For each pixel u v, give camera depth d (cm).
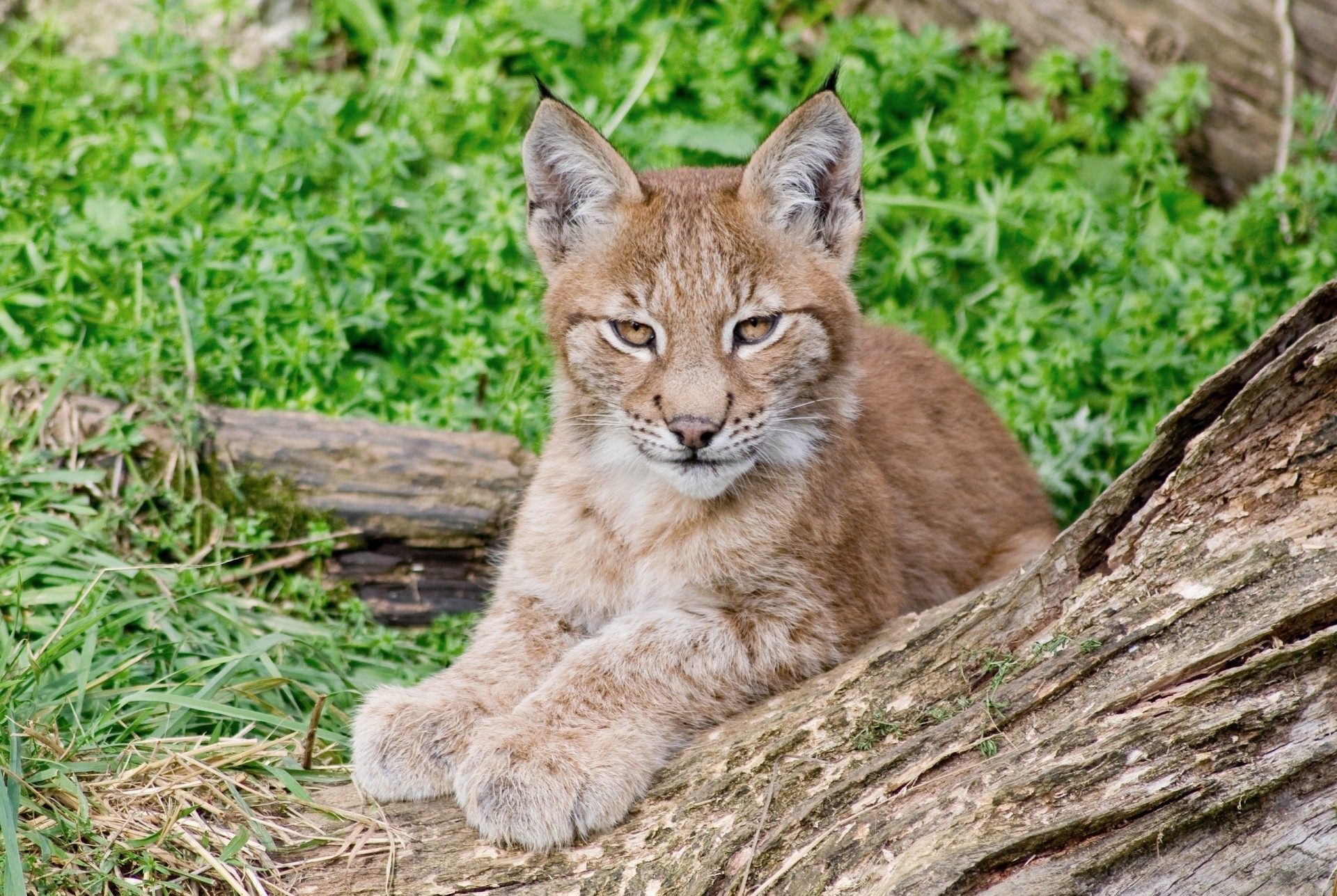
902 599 912
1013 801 586
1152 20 1406
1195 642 596
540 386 1180
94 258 1193
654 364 842
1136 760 577
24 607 906
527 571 902
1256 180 1407
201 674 876
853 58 1419
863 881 596
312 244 1199
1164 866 562
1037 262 1302
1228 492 625
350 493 1072
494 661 870
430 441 1100
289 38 1507
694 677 805
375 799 767
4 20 1461
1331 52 1375
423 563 1088
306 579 1052
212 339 1145
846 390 895
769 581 838
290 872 694
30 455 1009
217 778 746
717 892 630
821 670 826
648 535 861
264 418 1088
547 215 897
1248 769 566
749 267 841
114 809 712
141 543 1027
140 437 1050
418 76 1447
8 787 695
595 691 790
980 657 670
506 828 710
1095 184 1342
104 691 835
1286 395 605
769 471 849
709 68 1412
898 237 1367
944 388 1065
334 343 1161
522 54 1480
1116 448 1180
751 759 696
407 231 1277
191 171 1259
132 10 1483
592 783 720
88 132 1343
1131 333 1218
